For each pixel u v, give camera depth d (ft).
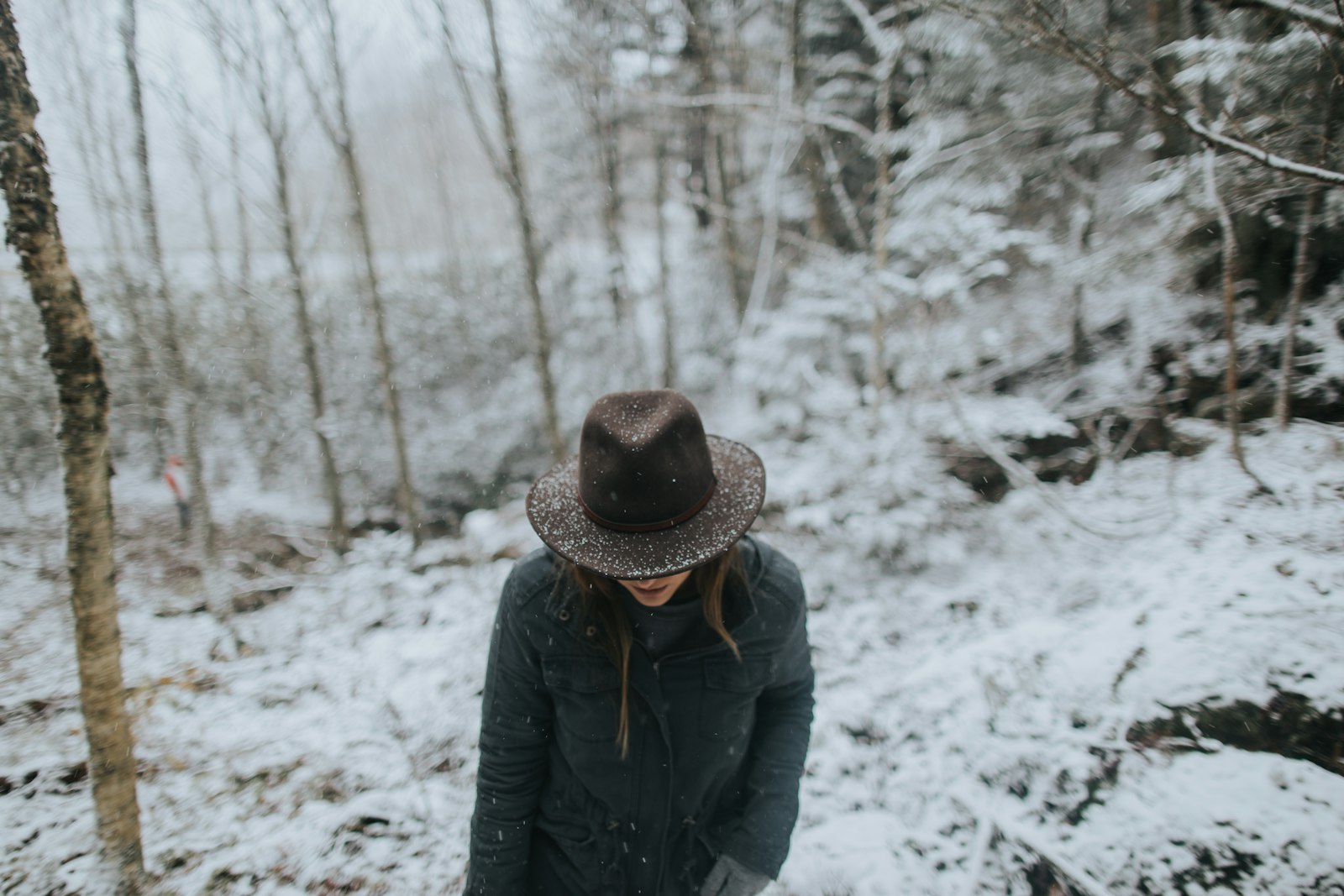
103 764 8.83
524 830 4.61
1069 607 15.65
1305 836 8.30
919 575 19.12
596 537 3.77
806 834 9.82
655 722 4.28
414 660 17.38
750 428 37.91
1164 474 21.29
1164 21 16.56
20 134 7.08
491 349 53.31
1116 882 8.45
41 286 7.45
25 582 27.37
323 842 10.63
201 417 40.32
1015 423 23.70
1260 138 13.38
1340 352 21.45
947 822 9.75
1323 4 12.22
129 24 24.91
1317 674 9.99
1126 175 27.66
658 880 4.55
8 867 10.56
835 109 38.81
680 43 39.70
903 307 28.30
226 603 25.12
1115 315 28.37
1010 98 27.61
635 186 55.16
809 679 4.91
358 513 49.16
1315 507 16.52
